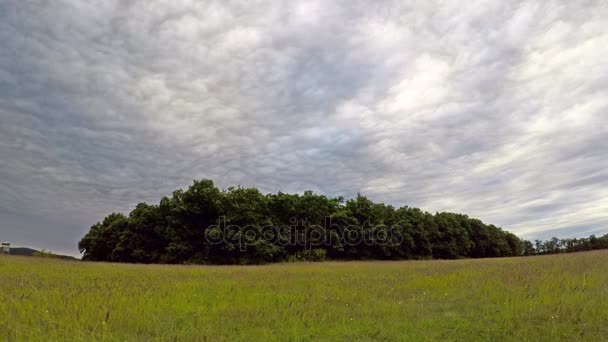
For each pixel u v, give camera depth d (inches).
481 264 1086.4
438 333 276.7
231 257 1975.9
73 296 386.9
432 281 553.3
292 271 934.4
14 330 257.6
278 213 2272.4
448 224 3235.7
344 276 738.2
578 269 620.7
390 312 344.8
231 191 2142.0
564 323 281.6
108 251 2329.0
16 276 601.6
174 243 1936.5
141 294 423.2
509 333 271.0
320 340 267.9
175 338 246.8
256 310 354.3
